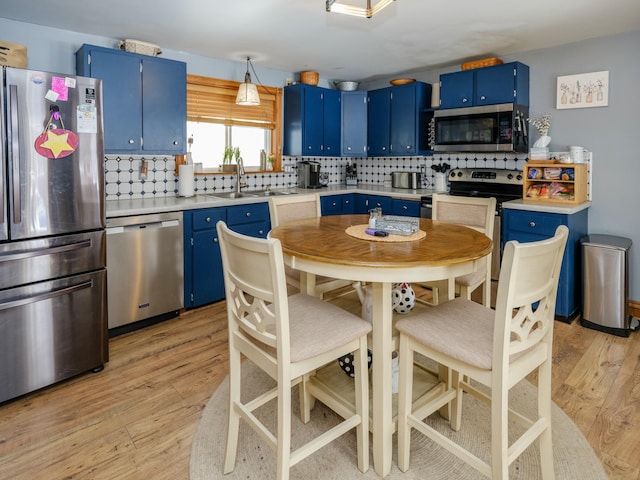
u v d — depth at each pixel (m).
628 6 2.65
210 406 2.09
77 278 2.30
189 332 2.99
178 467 1.68
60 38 3.08
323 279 2.33
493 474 1.35
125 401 2.14
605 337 2.88
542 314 1.46
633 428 1.91
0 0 2.56
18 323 2.10
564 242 1.44
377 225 2.02
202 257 3.38
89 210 2.32
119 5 2.64
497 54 3.76
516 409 2.08
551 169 3.34
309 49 3.62
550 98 3.57
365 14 2.11
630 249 3.17
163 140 3.34
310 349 1.44
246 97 3.63
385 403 1.61
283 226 2.20
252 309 1.47
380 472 1.64
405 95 4.41
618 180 3.27
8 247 2.05
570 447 1.78
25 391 2.14
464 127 3.84
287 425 1.41
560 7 2.67
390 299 1.59
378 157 5.08
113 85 3.05
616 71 3.21
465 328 1.55
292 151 4.54
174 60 3.37
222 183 4.18
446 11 2.73
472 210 2.55
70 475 1.63
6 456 1.73
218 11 2.74
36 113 2.08
